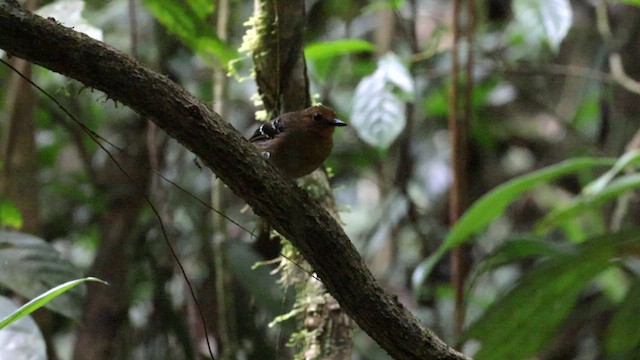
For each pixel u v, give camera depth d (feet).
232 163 14.78
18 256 21.30
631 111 38.34
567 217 27.48
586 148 38.06
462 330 29.35
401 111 27.07
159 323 32.89
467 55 33.40
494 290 41.91
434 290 38.32
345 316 20.63
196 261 34.58
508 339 25.67
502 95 43.88
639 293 25.99
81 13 20.42
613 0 38.88
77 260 39.96
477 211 25.13
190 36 23.11
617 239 24.00
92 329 31.60
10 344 18.04
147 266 35.17
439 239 40.19
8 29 13.17
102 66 13.70
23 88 29.68
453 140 30.99
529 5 29.25
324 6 40.11
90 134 15.94
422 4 47.57
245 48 21.12
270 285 28.45
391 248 39.81
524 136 44.91
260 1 20.80
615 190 25.18
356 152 40.60
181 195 35.42
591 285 39.73
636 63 38.93
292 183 15.48
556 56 43.62
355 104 27.48
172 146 38.70
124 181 34.71
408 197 36.76
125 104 14.34
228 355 27.32
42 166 39.29
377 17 44.21
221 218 27.89
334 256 15.55
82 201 35.27
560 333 38.32
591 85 40.57
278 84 21.25
